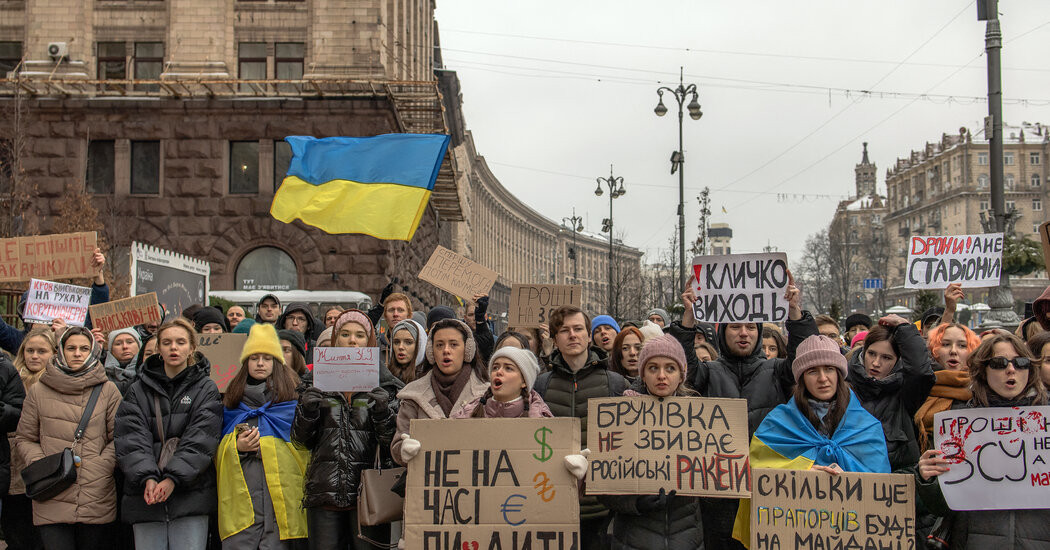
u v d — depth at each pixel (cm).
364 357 643
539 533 571
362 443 658
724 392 671
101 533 720
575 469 568
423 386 653
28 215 2864
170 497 667
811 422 596
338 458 645
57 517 684
